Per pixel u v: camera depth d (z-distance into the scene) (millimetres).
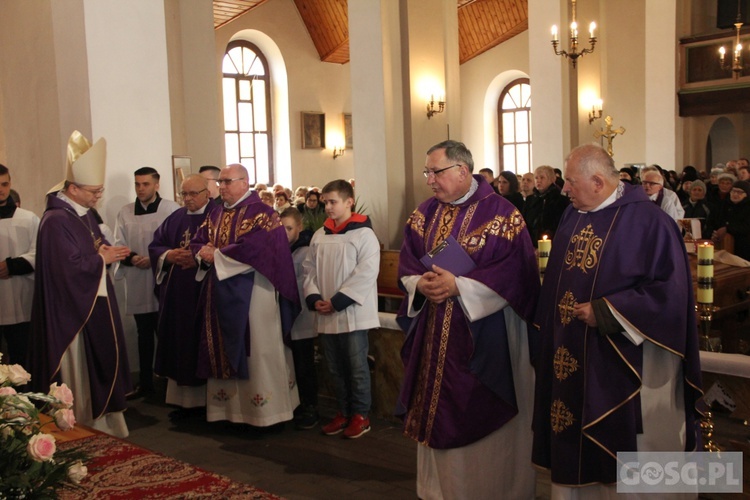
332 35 18062
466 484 2990
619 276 2504
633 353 2471
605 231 2572
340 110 19375
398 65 9070
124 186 5348
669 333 2420
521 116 18859
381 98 8789
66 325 3898
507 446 3047
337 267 4207
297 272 4695
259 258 4191
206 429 4539
